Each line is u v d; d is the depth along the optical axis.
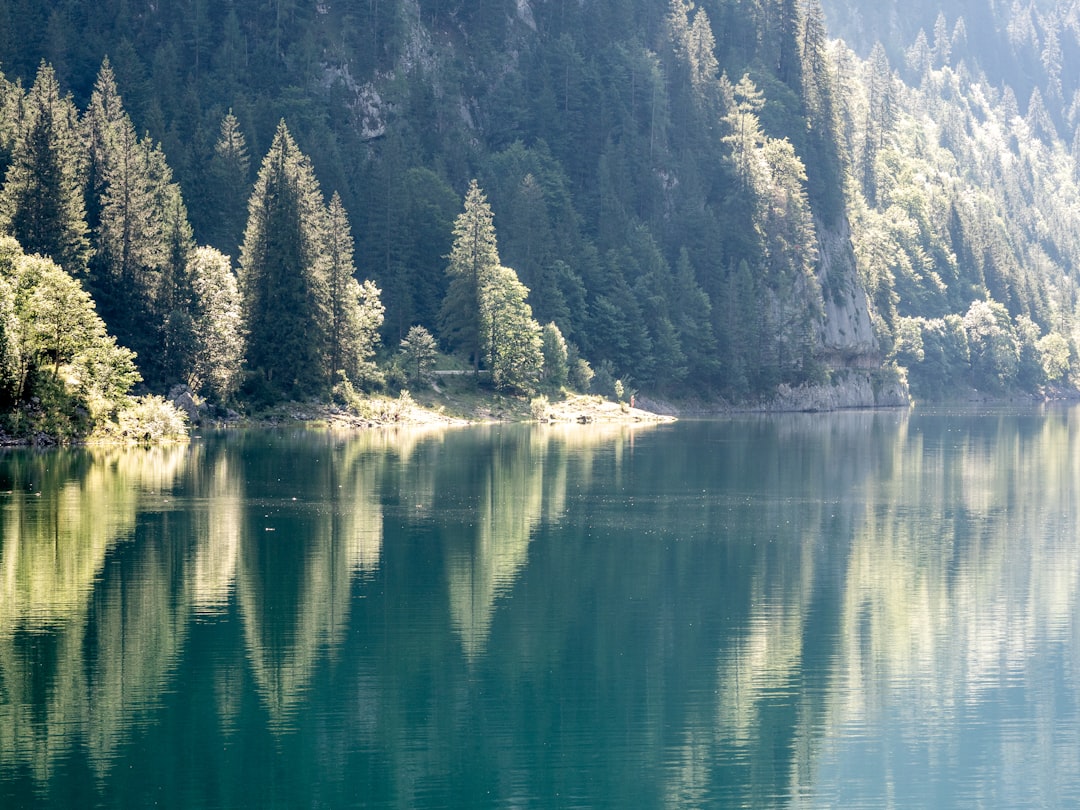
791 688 47.94
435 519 80.38
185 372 141.12
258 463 107.44
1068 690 48.03
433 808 37.19
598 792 38.59
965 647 53.31
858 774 40.12
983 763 41.09
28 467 99.25
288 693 45.81
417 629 54.03
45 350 114.75
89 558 65.12
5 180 147.62
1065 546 75.00
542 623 55.62
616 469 110.31
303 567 64.81
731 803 37.97
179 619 54.34
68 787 37.72
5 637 50.91
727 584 64.00
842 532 79.19
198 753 40.31
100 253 140.75
